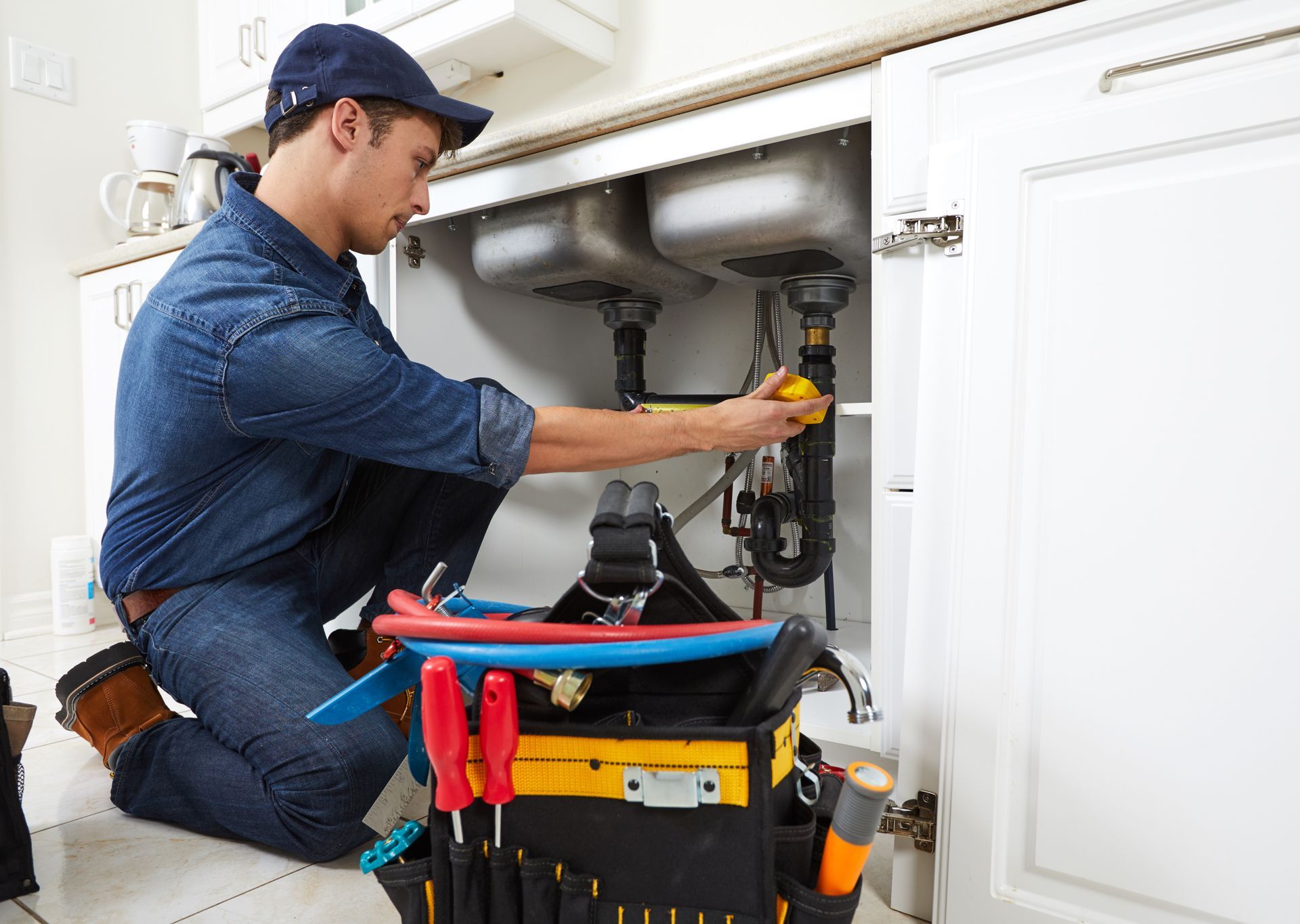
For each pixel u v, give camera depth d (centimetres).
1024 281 75
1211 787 66
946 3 88
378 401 88
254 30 212
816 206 114
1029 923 74
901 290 92
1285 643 63
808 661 54
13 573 212
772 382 101
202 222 198
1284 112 63
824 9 144
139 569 104
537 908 60
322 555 119
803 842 60
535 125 126
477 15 156
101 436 217
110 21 224
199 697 100
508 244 145
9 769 85
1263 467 64
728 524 153
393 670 66
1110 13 79
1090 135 71
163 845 100
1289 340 63
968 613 77
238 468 104
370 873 94
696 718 63
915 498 85
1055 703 73
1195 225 67
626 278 144
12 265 211
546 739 60
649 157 118
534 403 179
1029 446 75
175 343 94
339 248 111
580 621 62
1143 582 69
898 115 93
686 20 160
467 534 127
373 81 100
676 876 58
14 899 87
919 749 84
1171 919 68
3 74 207
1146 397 69
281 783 93
